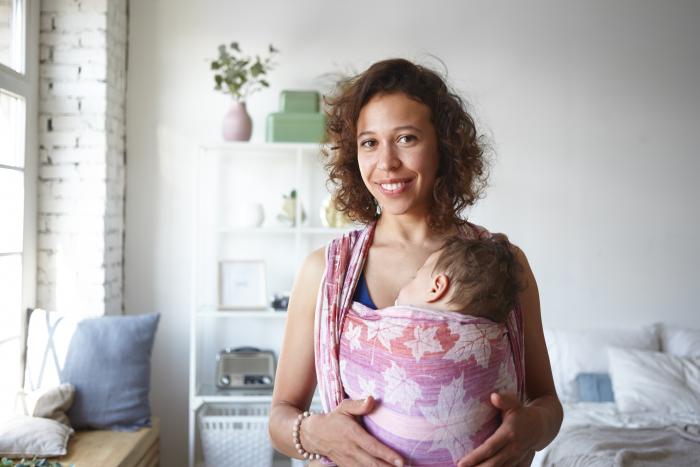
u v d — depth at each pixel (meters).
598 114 3.89
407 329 1.08
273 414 1.22
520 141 3.86
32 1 3.18
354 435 1.06
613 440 2.67
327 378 1.15
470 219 3.85
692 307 3.94
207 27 3.74
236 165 3.79
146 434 3.00
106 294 3.35
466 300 1.11
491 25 3.84
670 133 3.91
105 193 3.31
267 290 3.79
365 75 1.19
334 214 3.58
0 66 2.86
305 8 3.77
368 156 1.18
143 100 3.71
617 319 3.92
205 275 3.77
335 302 1.16
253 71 3.49
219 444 3.37
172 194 3.73
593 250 3.91
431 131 1.17
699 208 3.93
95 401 2.96
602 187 3.90
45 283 3.28
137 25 3.70
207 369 3.78
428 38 3.81
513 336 1.18
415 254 1.22
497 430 1.06
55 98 3.28
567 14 3.87
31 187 3.20
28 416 2.74
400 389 1.07
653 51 3.89
